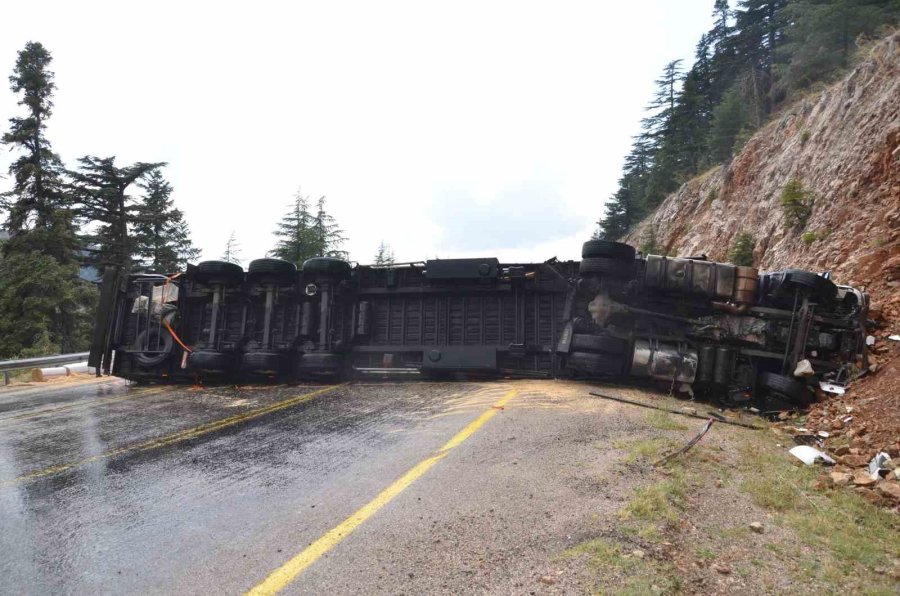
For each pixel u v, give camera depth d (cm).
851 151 1401
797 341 877
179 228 3634
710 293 950
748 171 2369
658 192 4247
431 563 342
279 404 938
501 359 1180
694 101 4241
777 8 5084
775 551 366
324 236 3525
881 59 1514
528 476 492
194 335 1307
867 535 396
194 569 350
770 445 635
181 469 571
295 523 419
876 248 1101
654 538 366
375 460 580
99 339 1270
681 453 553
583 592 301
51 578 343
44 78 2639
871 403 686
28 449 662
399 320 1269
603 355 995
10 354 2156
